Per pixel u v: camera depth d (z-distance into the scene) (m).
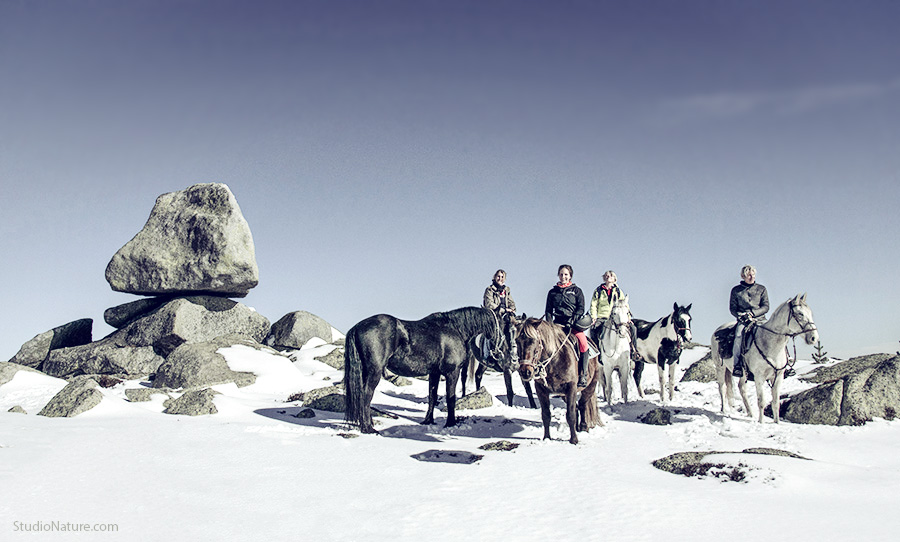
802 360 23.25
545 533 7.39
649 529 7.48
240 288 28.19
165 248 27.97
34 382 21.81
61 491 8.75
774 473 9.56
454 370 14.68
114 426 13.68
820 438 13.21
